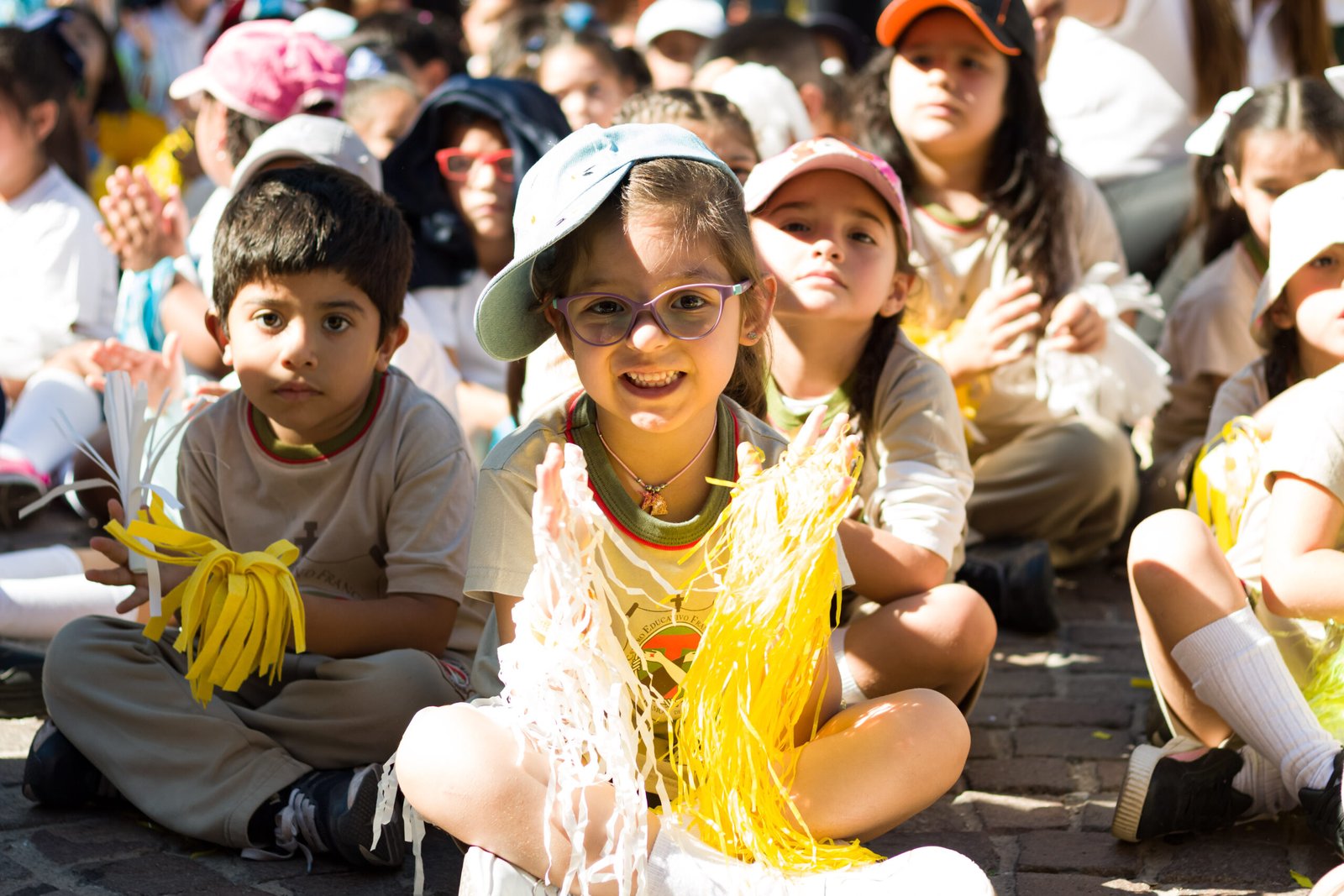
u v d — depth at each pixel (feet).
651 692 6.86
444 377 12.21
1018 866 7.30
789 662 6.52
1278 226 8.97
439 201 14.01
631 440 6.97
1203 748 7.64
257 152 11.75
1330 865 7.22
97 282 15.75
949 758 6.83
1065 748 8.94
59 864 7.32
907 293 9.34
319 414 8.43
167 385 10.87
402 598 8.29
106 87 21.71
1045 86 17.46
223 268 8.38
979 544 12.42
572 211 6.44
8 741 8.93
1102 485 12.43
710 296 6.59
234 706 7.94
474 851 6.29
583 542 6.39
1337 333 8.78
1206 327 13.15
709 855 6.20
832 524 6.36
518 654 6.22
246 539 8.76
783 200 8.77
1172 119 16.83
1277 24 17.89
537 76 18.61
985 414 12.77
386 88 16.75
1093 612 11.97
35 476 13.88
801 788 6.65
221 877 7.25
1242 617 7.55
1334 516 7.77
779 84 14.49
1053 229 12.35
